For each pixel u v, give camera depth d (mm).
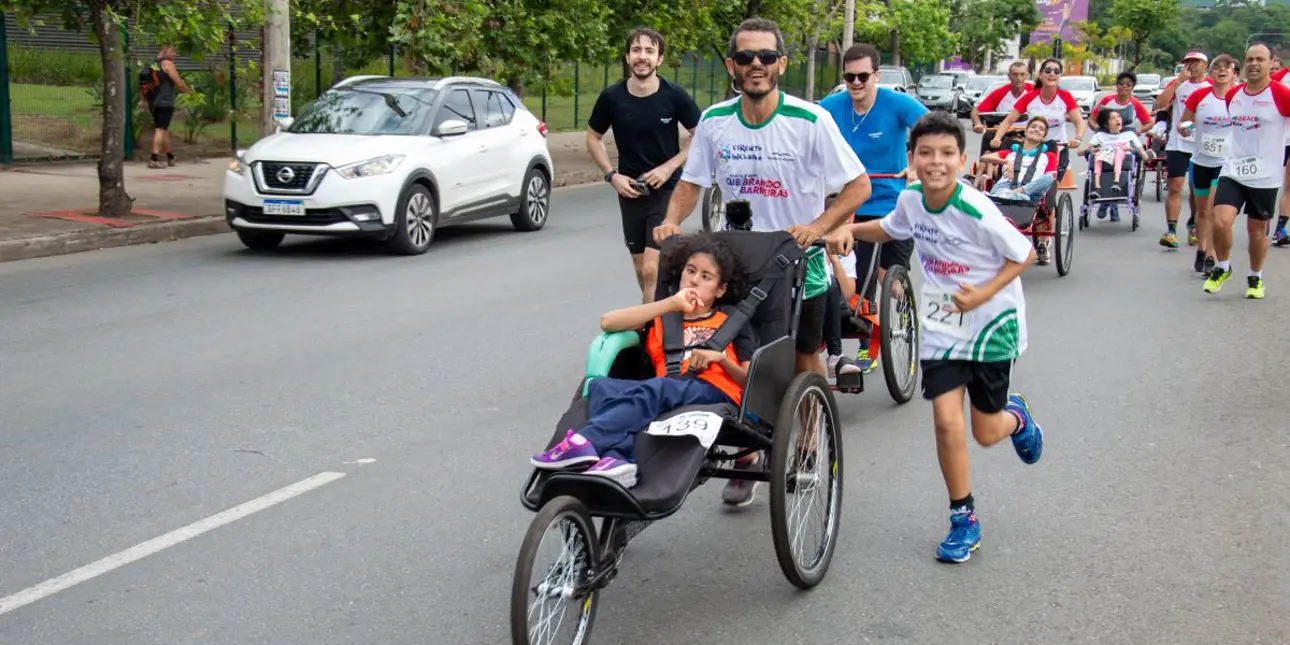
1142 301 10562
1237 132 10422
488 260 12516
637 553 5117
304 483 5848
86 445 6359
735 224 5438
